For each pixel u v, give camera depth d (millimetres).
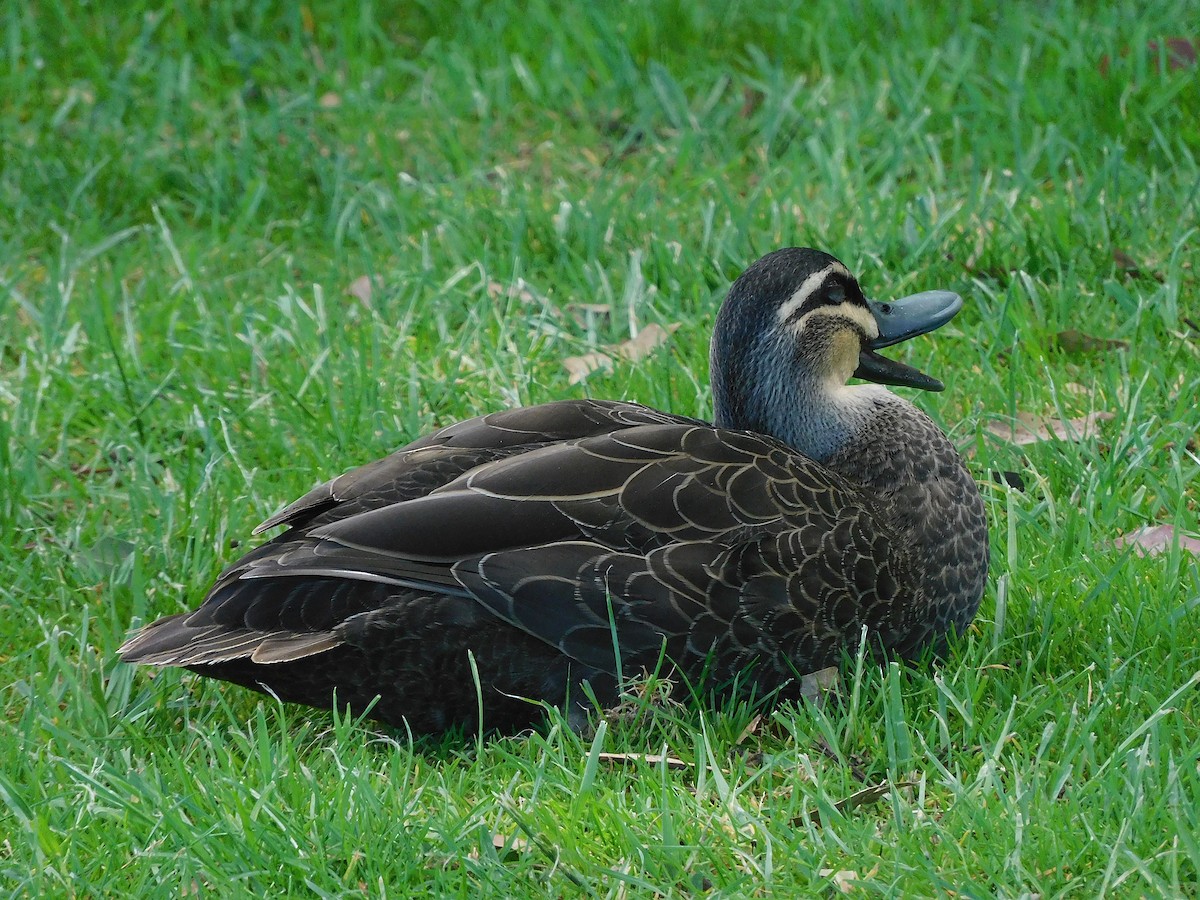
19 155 13641
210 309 11562
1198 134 12578
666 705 6953
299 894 6117
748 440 7379
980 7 15297
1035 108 13148
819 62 14797
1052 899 5832
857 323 8203
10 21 15398
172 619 7102
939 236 11312
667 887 5984
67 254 12227
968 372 10094
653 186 12680
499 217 12250
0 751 7082
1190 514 8492
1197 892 5832
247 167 13320
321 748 7082
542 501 6875
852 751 6863
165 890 6059
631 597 6797
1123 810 6133
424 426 9906
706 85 14617
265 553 7023
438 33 15852
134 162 13438
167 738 7203
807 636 7035
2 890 6164
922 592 7355
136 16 16031
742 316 8062
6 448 9500
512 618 6738
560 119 14305
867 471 7672
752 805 6473
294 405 10047
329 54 15375
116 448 9875
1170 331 10141
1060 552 8211
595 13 14883
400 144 14109
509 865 6168
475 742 7211
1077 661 7371
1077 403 9625
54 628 8031
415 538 6770
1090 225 11320
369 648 6863
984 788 6324
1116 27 14188
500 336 10641
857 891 5934
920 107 13578
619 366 10344
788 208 12102
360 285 11695
